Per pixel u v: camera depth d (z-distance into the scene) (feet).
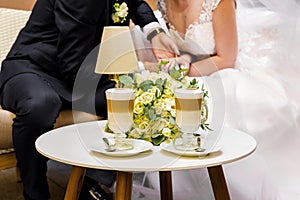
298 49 6.27
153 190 6.19
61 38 6.24
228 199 4.73
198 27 6.66
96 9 6.15
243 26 6.77
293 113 5.85
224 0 6.48
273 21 6.57
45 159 5.74
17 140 5.69
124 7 6.78
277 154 5.79
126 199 4.17
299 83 6.09
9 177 7.88
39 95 5.86
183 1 6.82
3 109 6.41
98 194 5.96
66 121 6.40
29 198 5.80
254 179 5.71
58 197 6.85
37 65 6.57
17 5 9.39
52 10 6.70
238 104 5.88
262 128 5.80
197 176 5.99
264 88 5.97
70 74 6.31
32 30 6.86
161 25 7.11
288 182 5.68
